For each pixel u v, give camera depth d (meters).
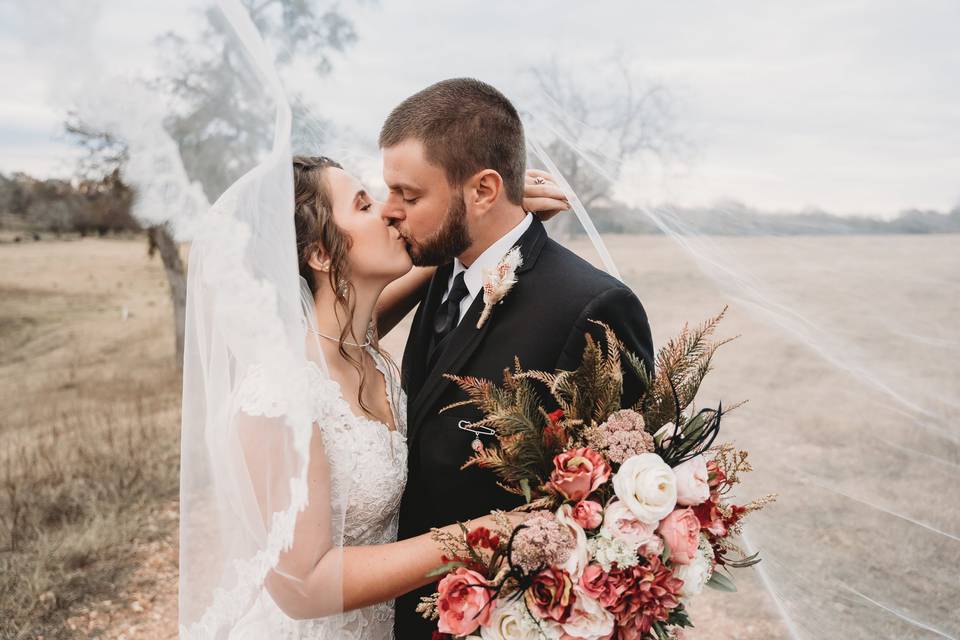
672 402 1.62
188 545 1.63
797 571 3.53
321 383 1.71
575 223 3.18
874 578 3.45
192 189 1.30
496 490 1.80
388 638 1.97
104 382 9.20
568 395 1.68
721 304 7.39
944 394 4.48
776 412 5.53
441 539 1.51
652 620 1.54
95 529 4.41
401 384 2.21
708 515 1.58
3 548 4.34
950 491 4.08
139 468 5.36
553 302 1.84
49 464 5.43
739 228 4.11
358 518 1.78
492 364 1.83
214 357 1.62
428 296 2.21
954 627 3.06
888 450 4.66
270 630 1.73
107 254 17.86
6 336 12.12
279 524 1.44
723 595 3.76
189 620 1.62
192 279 1.66
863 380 4.49
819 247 4.43
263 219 1.46
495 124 1.88
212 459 1.60
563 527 1.46
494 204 1.92
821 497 4.22
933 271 4.43
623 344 1.79
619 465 1.57
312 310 1.80
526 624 1.43
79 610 3.74
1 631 3.49
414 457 1.93
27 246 17.34
